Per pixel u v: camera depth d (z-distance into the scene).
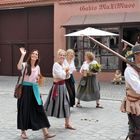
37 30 21.55
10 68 22.72
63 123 8.09
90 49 19.09
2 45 22.84
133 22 17.36
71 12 19.72
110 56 18.47
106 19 18.20
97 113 9.44
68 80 9.45
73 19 19.30
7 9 22.22
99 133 7.18
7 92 13.98
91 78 10.34
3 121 8.37
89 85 10.33
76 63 19.47
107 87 15.63
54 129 7.50
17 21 22.16
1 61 22.97
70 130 7.43
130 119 5.12
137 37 17.44
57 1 20.09
